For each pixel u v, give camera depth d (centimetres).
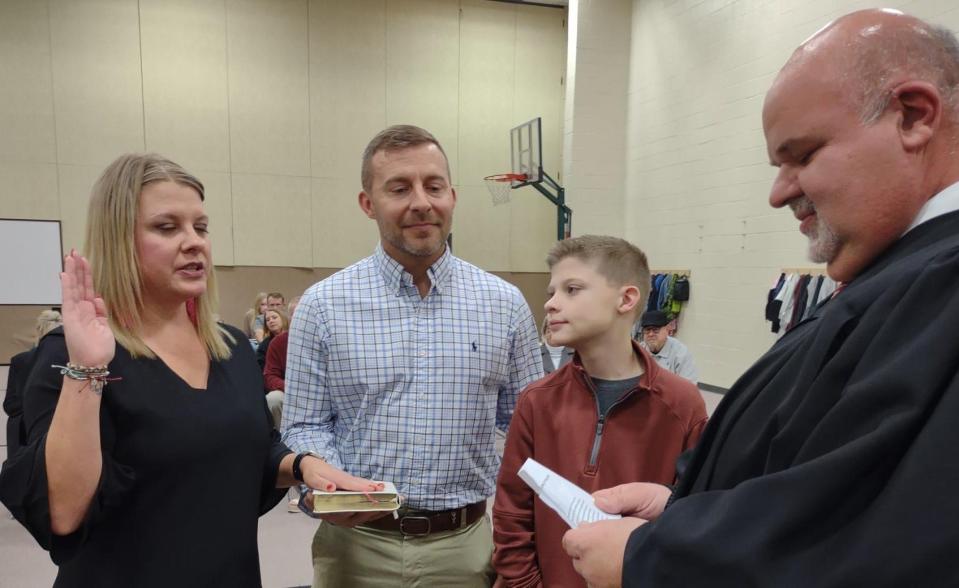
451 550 117
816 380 48
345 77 696
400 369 118
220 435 90
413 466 117
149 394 84
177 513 84
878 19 50
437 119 730
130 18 625
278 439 117
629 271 104
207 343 100
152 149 643
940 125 48
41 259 551
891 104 48
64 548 74
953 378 38
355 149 706
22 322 634
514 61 748
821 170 51
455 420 119
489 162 753
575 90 615
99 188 87
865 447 38
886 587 36
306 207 698
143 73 634
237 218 677
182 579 84
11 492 72
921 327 41
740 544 41
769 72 455
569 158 625
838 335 49
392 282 120
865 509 39
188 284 90
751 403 59
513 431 112
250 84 668
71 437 71
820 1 411
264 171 680
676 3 550
